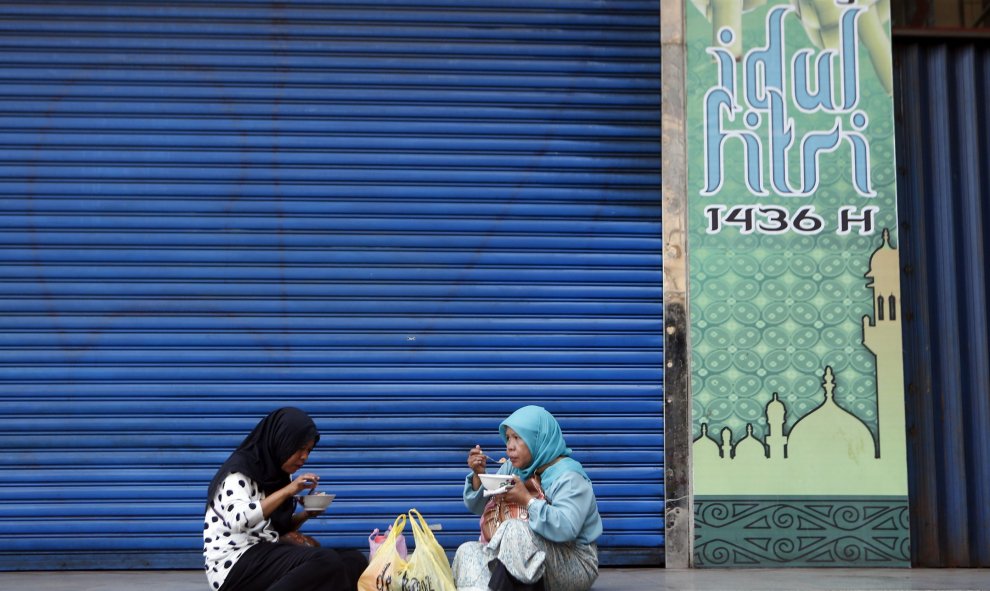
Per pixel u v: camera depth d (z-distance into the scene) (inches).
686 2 241.3
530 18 242.1
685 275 235.3
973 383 239.6
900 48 247.3
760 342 232.8
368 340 231.9
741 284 234.4
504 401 232.5
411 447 230.4
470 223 236.5
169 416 227.3
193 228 231.8
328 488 227.8
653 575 215.0
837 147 237.9
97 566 223.0
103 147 232.2
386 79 238.5
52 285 228.4
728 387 231.8
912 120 245.4
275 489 168.7
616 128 240.2
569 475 172.9
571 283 236.4
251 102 235.9
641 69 241.8
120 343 227.9
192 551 224.4
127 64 234.5
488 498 190.7
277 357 230.1
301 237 233.3
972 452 237.9
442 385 232.2
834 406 231.5
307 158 235.3
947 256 242.1
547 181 238.5
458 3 241.4
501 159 238.5
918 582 201.6
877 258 235.5
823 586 194.2
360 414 230.2
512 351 233.8
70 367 226.5
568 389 233.3
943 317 240.5
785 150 237.8
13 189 230.1
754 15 240.8
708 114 238.5
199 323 229.6
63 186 230.5
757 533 227.9
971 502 236.5
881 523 228.4
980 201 243.3
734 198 236.7
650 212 239.0
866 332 233.5
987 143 245.0
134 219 230.8
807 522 228.4
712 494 229.1
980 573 221.1
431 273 234.5
